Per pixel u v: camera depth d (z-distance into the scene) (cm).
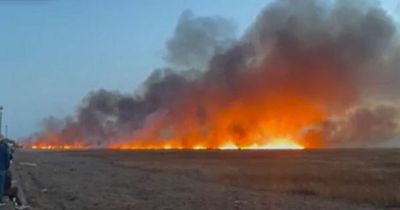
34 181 3581
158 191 2922
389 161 8444
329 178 4103
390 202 2453
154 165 6738
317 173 4744
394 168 5859
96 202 2322
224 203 2338
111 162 7662
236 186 3384
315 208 2195
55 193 2720
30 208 2042
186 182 3688
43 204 2220
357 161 8494
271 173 4731
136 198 2522
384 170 5362
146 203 2308
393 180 3850
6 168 2030
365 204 2408
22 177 3947
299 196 2728
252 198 2569
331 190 2919
